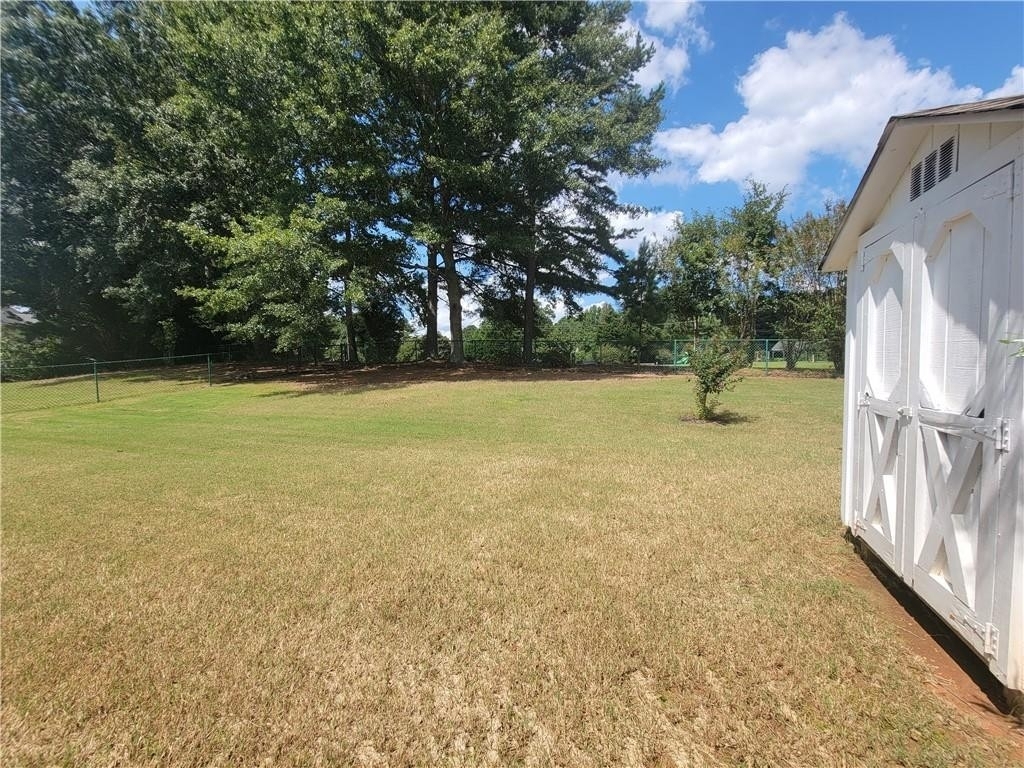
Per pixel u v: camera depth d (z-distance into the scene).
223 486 6.04
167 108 20.02
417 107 18.31
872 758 1.98
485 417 11.11
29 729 2.24
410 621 3.02
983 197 2.22
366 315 28.67
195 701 2.39
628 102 20.11
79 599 3.37
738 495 5.36
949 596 2.46
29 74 20.36
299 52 16.75
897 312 3.14
